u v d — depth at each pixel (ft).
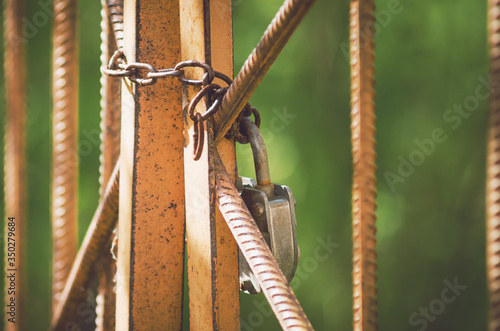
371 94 4.08
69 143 4.66
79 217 14.85
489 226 3.89
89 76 14.44
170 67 4.18
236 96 3.98
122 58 4.22
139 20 4.14
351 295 15.12
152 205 4.19
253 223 4.00
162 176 4.19
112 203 4.33
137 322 4.21
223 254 4.15
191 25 4.09
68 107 4.63
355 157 4.09
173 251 4.23
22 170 4.81
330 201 15.21
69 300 4.59
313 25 15.11
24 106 4.80
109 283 4.59
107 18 4.44
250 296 14.73
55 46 4.59
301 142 15.17
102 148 4.59
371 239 4.08
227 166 4.15
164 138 4.18
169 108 4.18
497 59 3.87
